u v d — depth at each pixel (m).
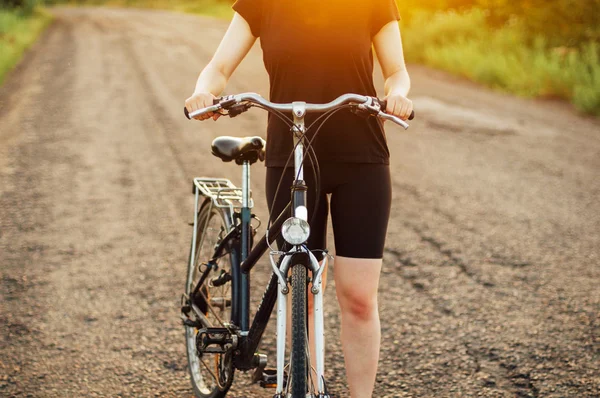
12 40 22.81
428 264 5.05
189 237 5.73
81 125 10.45
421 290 4.57
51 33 27.42
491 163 8.34
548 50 16.72
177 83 14.92
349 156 2.59
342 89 2.58
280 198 2.68
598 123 10.98
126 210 6.46
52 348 3.77
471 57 16.53
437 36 19.58
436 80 15.58
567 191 7.11
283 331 2.27
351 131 2.58
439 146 9.30
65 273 4.91
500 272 4.88
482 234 5.73
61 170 7.90
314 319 2.26
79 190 7.11
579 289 4.57
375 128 2.62
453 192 7.05
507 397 3.24
